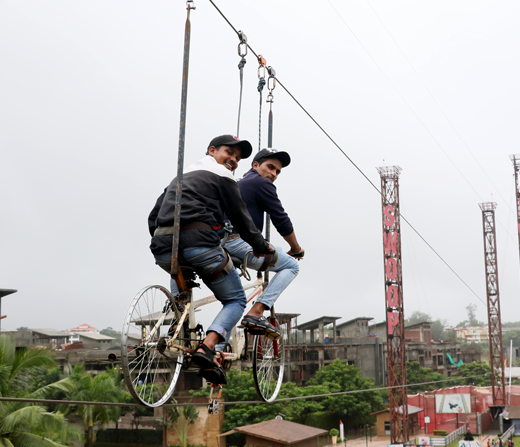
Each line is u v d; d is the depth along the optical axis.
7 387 18.75
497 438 53.81
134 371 3.73
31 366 19.48
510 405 68.12
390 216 44.94
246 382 44.41
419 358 82.25
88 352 44.59
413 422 59.38
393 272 44.28
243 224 4.06
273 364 5.71
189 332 4.19
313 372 63.53
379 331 85.38
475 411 62.25
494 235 62.78
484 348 162.50
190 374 44.12
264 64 6.34
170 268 3.88
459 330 181.62
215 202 3.96
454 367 87.25
